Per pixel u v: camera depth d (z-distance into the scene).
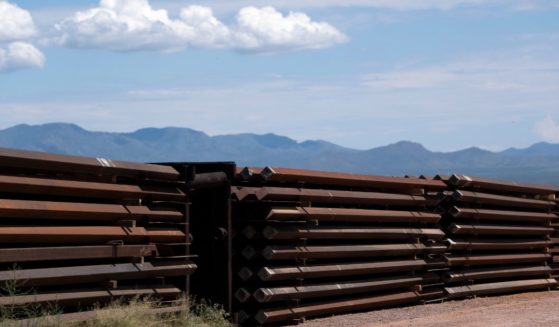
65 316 12.03
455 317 17.50
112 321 12.23
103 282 13.15
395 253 19.75
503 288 24.02
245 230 16.19
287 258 16.45
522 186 25.38
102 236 13.02
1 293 11.43
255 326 16.09
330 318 17.70
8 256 11.33
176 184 15.22
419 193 21.22
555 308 19.28
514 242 24.78
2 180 11.43
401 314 18.67
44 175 12.43
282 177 16.44
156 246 14.41
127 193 13.70
